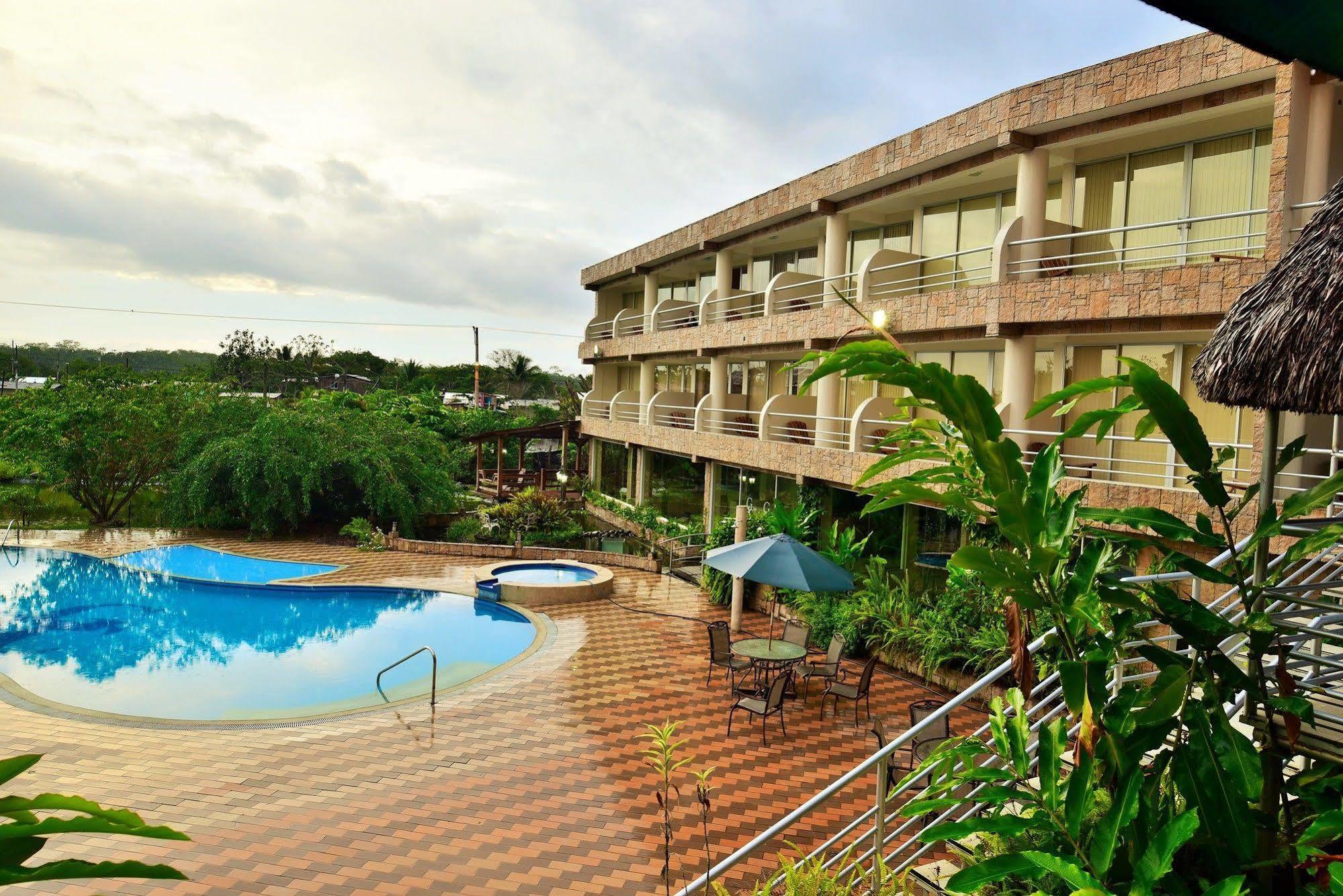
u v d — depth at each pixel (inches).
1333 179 455.5
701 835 359.9
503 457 1498.5
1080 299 549.0
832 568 562.3
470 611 792.9
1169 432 145.3
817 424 843.4
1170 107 533.3
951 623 567.2
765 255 1122.0
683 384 1334.9
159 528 1181.7
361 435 1168.2
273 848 345.4
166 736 467.8
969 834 136.3
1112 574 157.2
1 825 61.2
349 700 567.8
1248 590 148.1
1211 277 478.9
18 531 1083.3
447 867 332.8
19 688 553.6
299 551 1022.4
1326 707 162.9
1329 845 139.4
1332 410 136.4
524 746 458.3
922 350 812.6
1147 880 116.2
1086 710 131.3
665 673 589.0
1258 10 51.5
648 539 1131.9
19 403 1259.8
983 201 746.2
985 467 136.9
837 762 440.8
